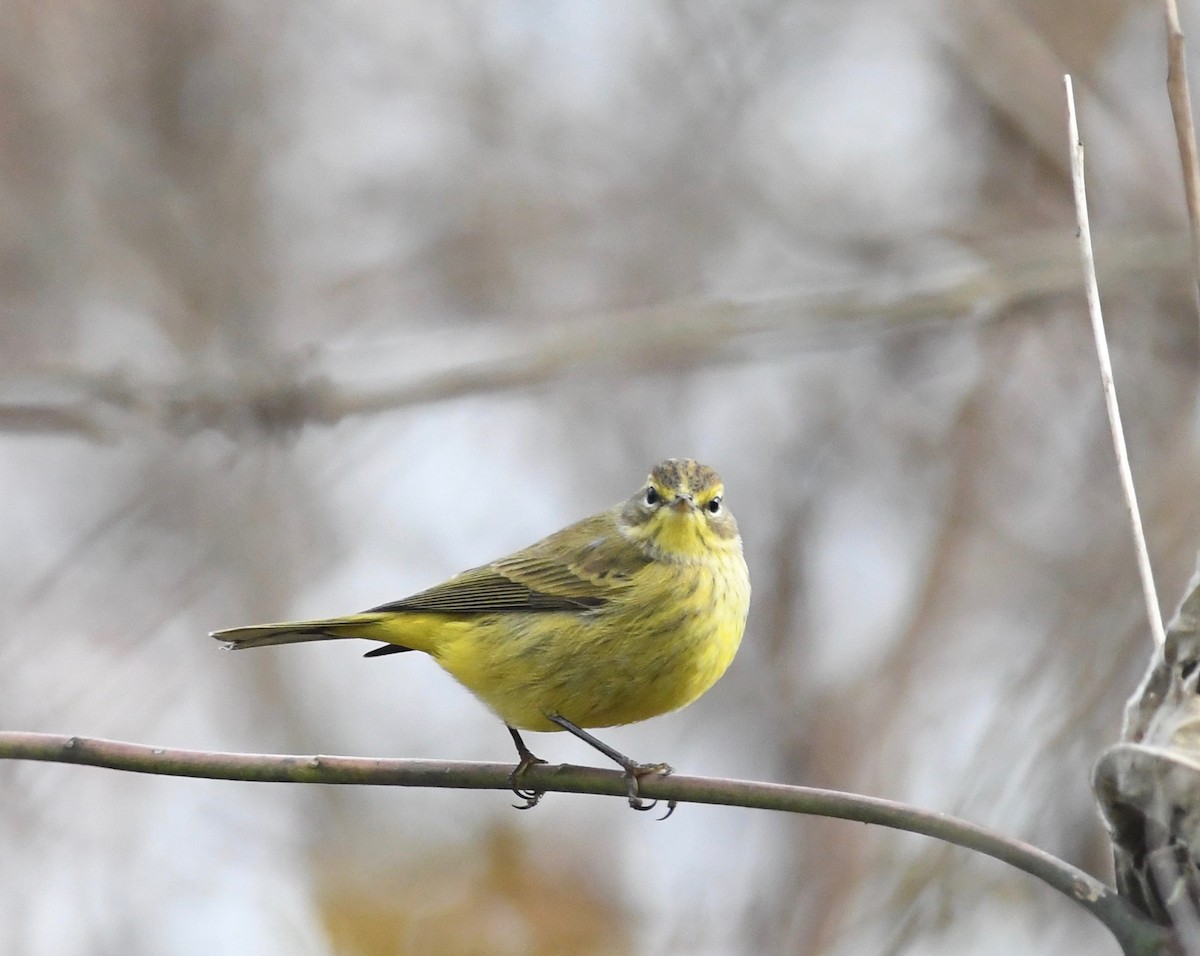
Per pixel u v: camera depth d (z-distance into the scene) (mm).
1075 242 14234
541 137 16688
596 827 13164
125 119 16766
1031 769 10047
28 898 11461
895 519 14492
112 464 14680
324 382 12984
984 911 9930
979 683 12977
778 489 14695
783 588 14164
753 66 16328
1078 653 10680
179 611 14078
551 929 12414
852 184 16031
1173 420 13297
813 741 13266
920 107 16141
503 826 13055
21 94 16469
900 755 12891
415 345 13922
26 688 13242
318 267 16719
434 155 16891
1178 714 5207
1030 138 14727
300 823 12930
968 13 14352
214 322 16250
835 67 16297
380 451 14977
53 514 14461
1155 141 14398
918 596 13430
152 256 16438
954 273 14398
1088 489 13109
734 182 16250
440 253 16594
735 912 12188
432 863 12766
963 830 5547
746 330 14047
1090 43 14375
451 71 16812
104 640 13758
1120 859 5172
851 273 15258
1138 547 5844
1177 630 5258
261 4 17062
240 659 14344
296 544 14727
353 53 17078
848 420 14891
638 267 16109
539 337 14062
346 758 6473
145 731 13297
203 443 14617
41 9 16641
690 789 6379
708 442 15266
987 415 13945
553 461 15484
